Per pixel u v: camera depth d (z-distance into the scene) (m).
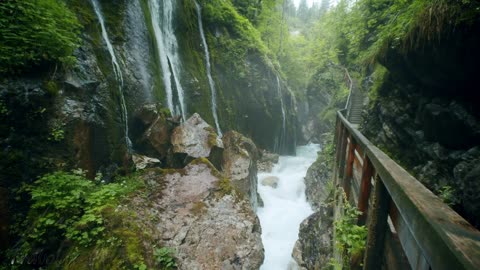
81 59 5.38
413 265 1.50
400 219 1.90
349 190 4.61
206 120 10.68
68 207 3.88
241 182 7.11
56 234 3.69
